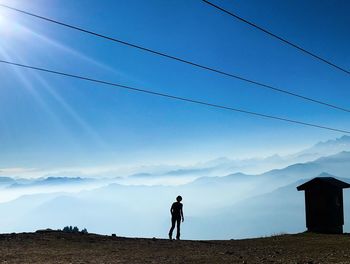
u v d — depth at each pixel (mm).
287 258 15453
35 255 14875
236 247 19156
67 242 18734
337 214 27859
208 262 14141
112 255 15359
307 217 28891
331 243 20625
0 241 18156
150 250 17109
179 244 19297
